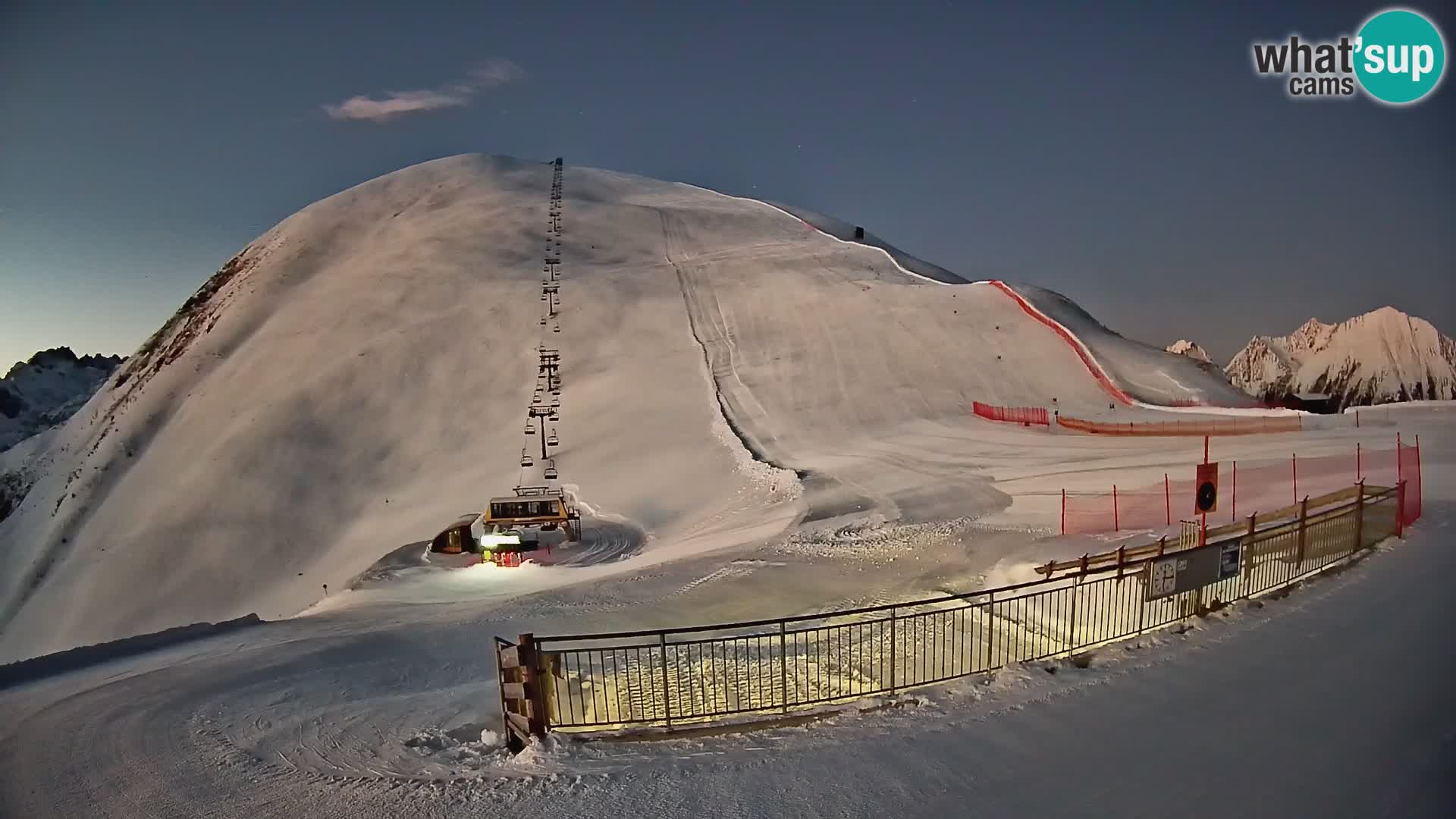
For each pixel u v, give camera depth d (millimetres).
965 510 26641
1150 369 52469
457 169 110750
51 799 8289
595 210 98000
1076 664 9828
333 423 59562
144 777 8703
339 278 84375
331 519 51406
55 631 47750
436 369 64188
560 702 9586
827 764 7551
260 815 7543
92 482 62781
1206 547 11312
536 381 61281
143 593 48625
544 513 31141
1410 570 13008
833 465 37781
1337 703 8055
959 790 6863
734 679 11250
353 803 7633
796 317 65812
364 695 11945
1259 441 33031
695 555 23266
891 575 18562
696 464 42875
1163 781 6770
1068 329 57719
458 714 10383
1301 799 6352
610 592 18781
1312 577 12883
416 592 24672
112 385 82938
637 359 62031
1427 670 8773
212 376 72250
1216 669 9188
